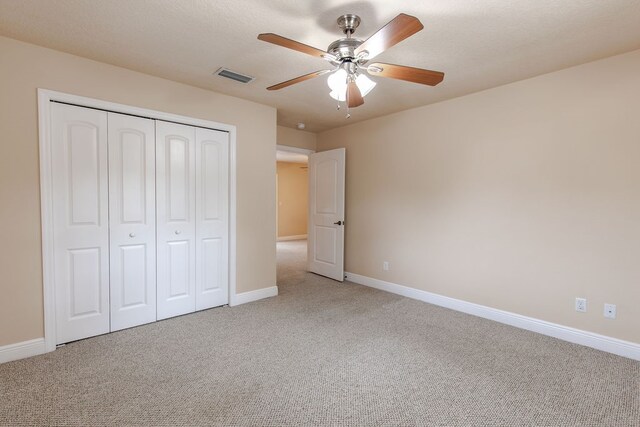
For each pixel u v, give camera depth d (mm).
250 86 3082
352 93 2146
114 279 2742
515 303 2969
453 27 2004
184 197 3125
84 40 2229
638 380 2076
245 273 3596
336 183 4590
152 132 2895
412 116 3770
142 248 2889
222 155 3371
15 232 2252
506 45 2240
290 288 4219
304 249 7711
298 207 9797
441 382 2055
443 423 1687
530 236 2861
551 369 2209
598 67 2471
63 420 1672
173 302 3105
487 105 3111
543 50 2312
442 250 3518
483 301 3195
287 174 9539
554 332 2729
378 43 1638
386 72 1944
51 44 2289
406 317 3189
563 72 2643
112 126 2674
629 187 2361
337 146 4754
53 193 2402
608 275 2465
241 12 1879
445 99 3414
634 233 2350
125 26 2045
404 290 3904
